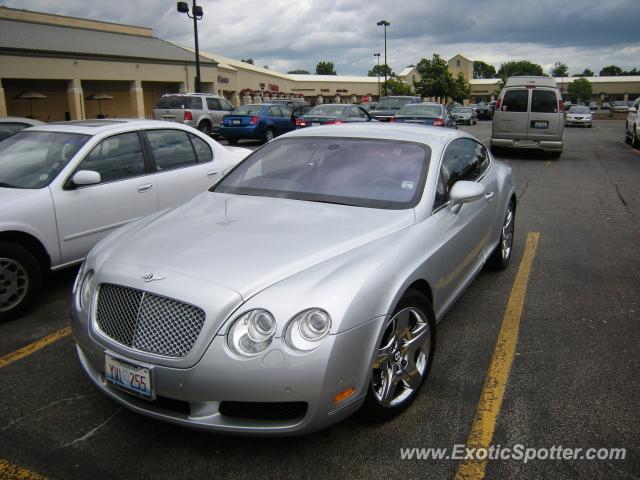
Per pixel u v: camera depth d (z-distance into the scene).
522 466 2.63
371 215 3.29
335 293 2.52
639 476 2.56
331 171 3.79
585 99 105.44
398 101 21.62
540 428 2.91
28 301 4.35
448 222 3.58
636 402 3.15
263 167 4.02
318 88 68.81
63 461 2.64
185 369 2.44
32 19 32.16
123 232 3.32
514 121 15.63
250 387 2.40
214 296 2.48
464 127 35.34
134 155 5.33
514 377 3.42
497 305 4.59
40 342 3.91
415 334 3.05
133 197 5.16
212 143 6.27
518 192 10.16
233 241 2.93
